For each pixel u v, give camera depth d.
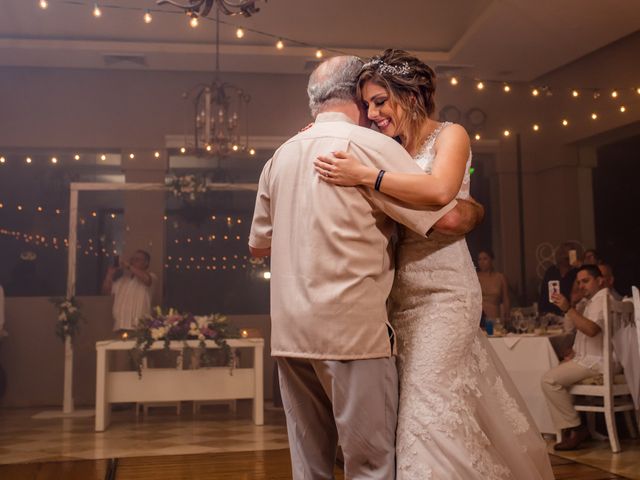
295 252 1.83
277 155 1.96
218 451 5.02
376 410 1.77
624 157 12.20
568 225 9.40
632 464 4.28
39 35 8.36
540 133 9.75
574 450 4.85
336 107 1.98
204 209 10.21
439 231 1.93
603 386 4.84
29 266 10.16
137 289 8.31
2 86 9.02
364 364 1.76
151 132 9.17
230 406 7.77
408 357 1.95
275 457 4.71
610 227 12.36
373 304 1.78
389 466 1.79
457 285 1.98
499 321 6.37
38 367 8.84
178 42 8.55
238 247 10.47
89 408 8.35
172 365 8.40
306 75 9.43
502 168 9.71
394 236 2.07
